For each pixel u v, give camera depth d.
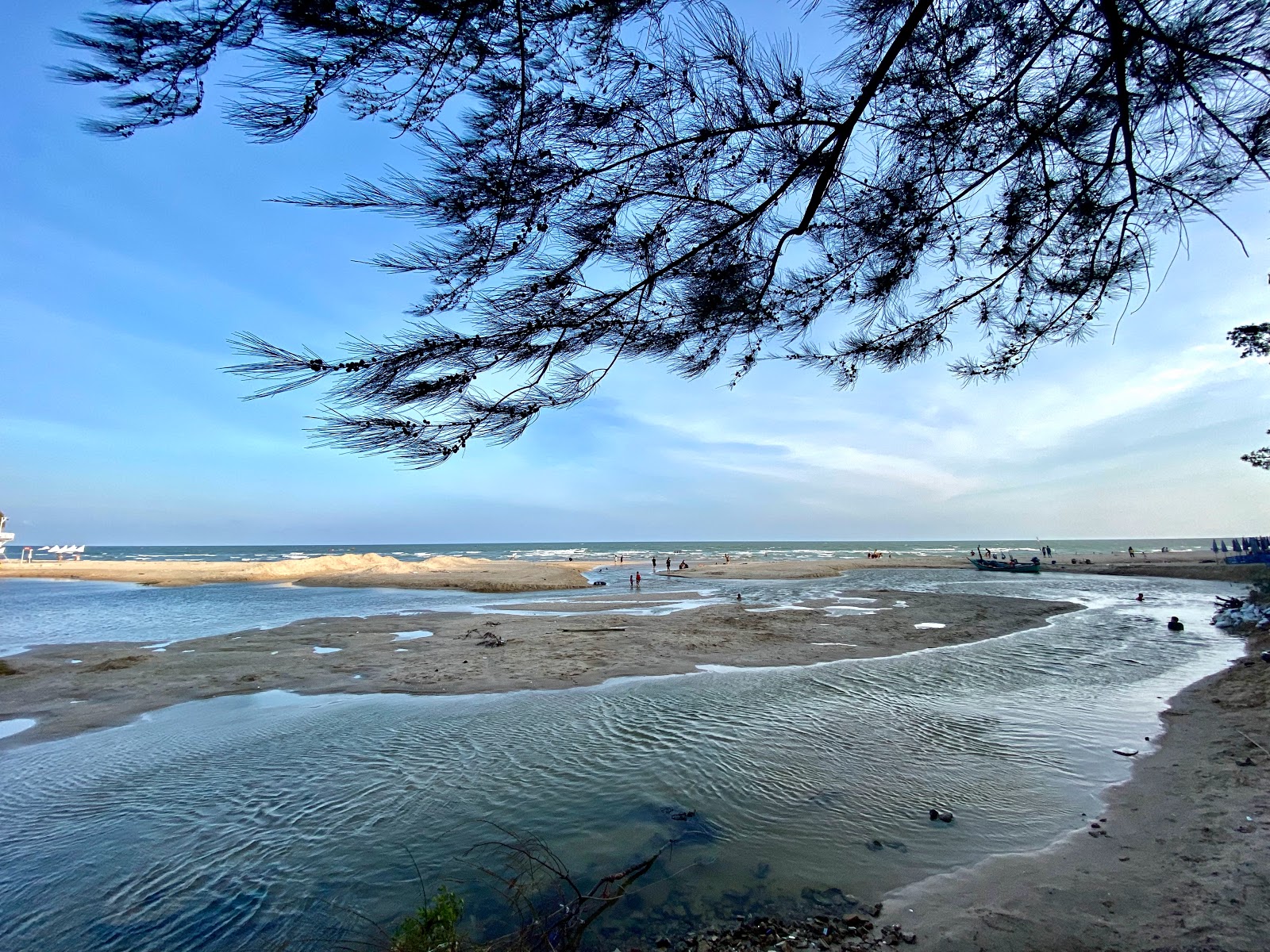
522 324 2.13
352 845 5.32
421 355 1.91
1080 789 6.13
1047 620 19.66
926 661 13.27
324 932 4.09
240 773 7.04
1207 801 5.46
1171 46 2.13
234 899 4.52
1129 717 8.55
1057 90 2.53
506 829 5.57
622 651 14.74
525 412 2.18
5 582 46.94
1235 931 3.55
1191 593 29.78
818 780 6.57
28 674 12.47
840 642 15.88
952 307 3.28
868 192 2.78
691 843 5.23
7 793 6.52
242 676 12.07
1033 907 4.08
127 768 7.23
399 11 1.62
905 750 7.48
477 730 8.59
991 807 5.79
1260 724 7.43
